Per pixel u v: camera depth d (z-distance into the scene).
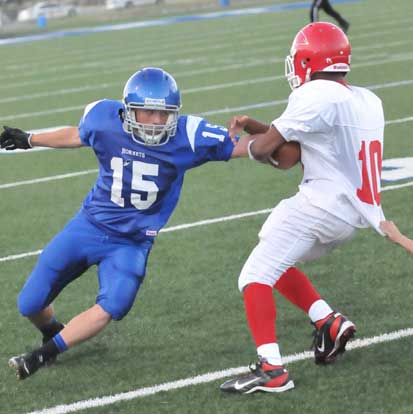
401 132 36.03
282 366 14.84
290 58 15.24
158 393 15.14
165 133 15.02
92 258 15.64
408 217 25.08
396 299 18.95
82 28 108.19
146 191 15.30
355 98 14.68
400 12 86.44
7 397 15.40
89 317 14.88
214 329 18.00
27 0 168.25
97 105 15.50
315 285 20.16
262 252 14.99
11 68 70.06
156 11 131.50
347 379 15.19
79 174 33.28
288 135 14.44
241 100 45.78
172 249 23.61
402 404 14.15
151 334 17.94
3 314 19.70
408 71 50.94
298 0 118.44
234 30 83.19
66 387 15.68
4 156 37.16
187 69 59.38
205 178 31.22
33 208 28.98
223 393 14.95
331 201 14.65
